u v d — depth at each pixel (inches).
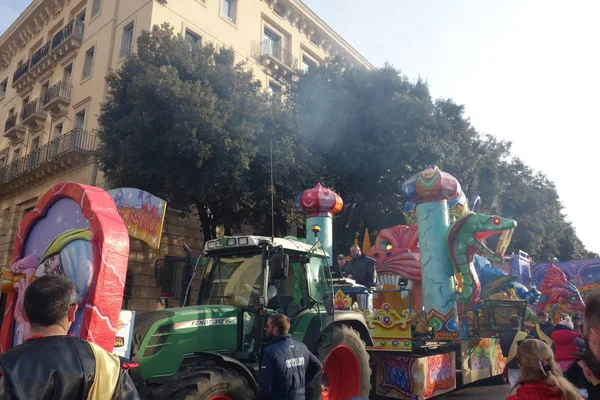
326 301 238.2
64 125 902.4
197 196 591.2
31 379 66.2
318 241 251.1
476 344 360.2
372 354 299.3
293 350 158.7
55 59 971.9
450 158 734.5
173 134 541.6
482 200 854.5
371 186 766.5
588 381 82.0
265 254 218.5
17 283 173.2
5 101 1189.1
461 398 341.1
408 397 279.4
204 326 203.5
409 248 476.4
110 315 142.6
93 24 901.8
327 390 243.9
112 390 73.1
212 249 240.2
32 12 1096.2
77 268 145.3
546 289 572.1
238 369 182.9
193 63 606.9
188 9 848.3
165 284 244.2
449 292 356.8
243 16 976.3
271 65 1013.8
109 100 629.0
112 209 159.0
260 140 609.0
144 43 611.8
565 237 1465.3
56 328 74.7
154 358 185.3
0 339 173.9
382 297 347.6
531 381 106.2
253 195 618.2
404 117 730.2
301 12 1134.4
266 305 210.8
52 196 176.4
